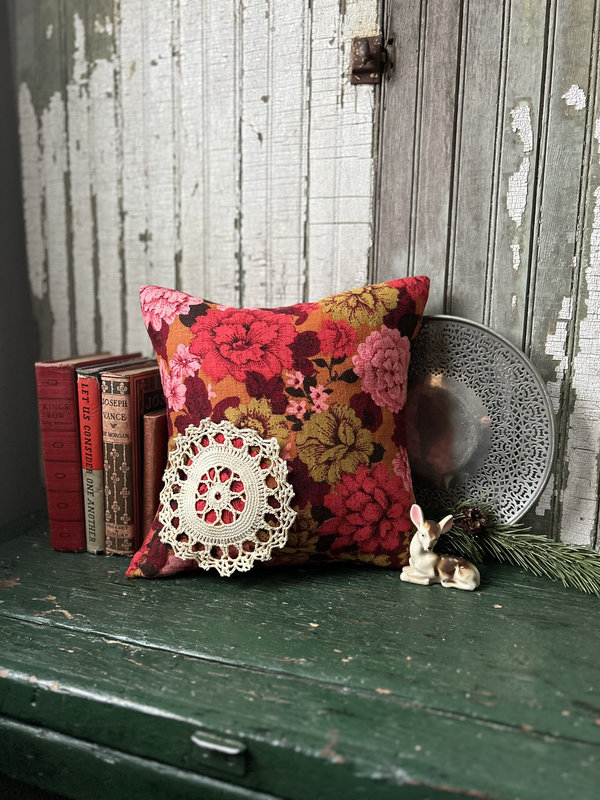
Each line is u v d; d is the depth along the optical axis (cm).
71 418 120
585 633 95
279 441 105
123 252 150
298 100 130
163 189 144
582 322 117
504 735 73
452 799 67
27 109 152
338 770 72
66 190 152
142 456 121
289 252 136
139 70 141
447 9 117
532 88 114
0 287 152
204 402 108
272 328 109
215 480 104
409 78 122
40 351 162
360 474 107
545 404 117
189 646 91
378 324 110
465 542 119
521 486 121
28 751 87
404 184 125
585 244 115
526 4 112
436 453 126
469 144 120
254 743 74
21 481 160
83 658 88
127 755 82
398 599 104
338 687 82
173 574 111
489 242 121
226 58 134
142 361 132
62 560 121
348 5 123
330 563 117
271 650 90
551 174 115
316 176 132
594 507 120
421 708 78
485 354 121
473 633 94
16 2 148
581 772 68
